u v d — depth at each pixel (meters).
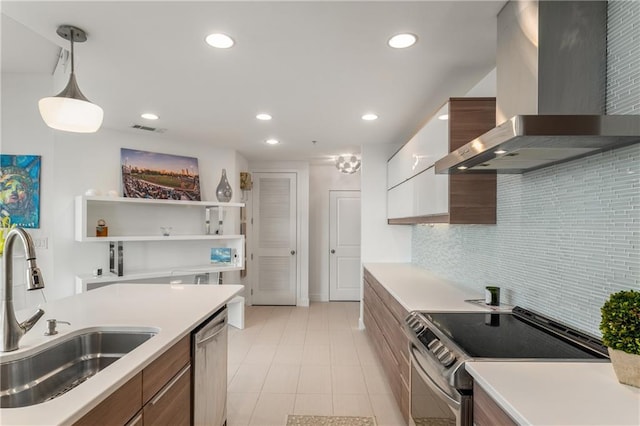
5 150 3.61
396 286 2.90
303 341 4.13
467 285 2.88
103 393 1.05
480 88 2.56
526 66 1.50
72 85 1.86
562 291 1.76
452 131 2.31
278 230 5.98
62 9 1.69
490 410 1.17
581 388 1.09
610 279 1.46
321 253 6.39
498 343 1.54
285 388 2.96
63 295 3.67
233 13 1.73
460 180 2.38
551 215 1.84
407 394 2.23
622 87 1.38
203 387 1.97
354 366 3.42
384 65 2.30
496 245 2.42
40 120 3.66
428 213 2.79
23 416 0.90
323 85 2.64
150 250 4.25
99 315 1.90
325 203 6.41
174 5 1.65
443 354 1.47
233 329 4.61
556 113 1.43
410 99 2.93
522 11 1.53
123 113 3.36
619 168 1.42
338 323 4.89
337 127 3.80
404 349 2.32
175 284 2.83
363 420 2.49
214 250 4.62
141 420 1.34
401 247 4.62
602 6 1.46
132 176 4.06
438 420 1.55
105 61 2.25
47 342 1.48
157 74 2.45
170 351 1.60
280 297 5.96
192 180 4.54
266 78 2.52
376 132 4.02
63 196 3.70
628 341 1.08
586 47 1.45
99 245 3.89
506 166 1.90
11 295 1.39
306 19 1.77
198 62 2.26
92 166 3.85
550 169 1.86
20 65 3.49
